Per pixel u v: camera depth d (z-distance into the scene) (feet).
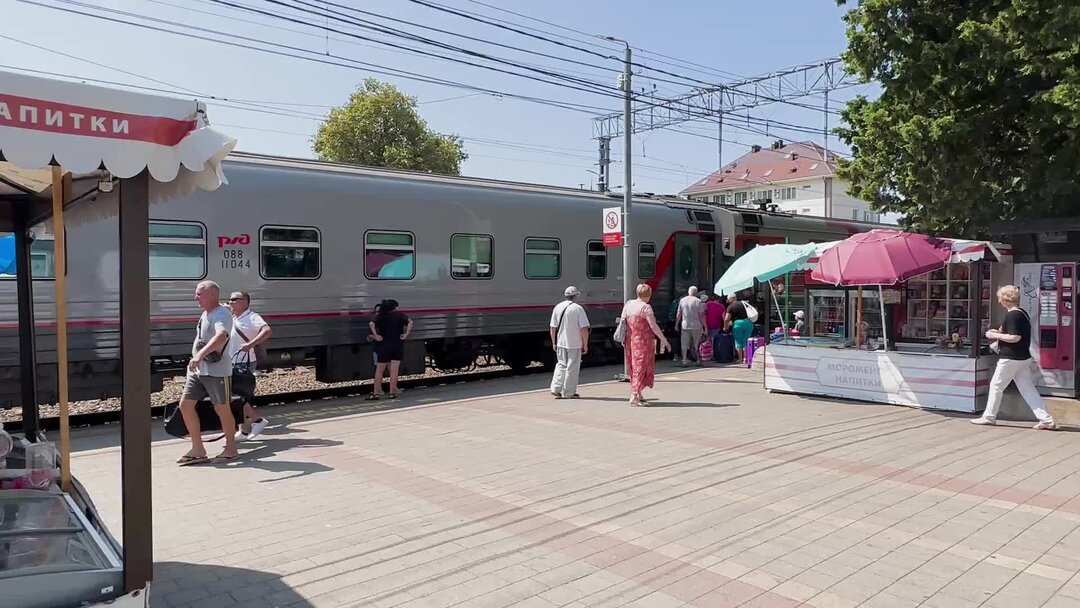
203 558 15.71
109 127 10.14
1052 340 31.99
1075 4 27.63
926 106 34.32
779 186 236.63
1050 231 33.09
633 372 34.55
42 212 16.35
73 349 30.27
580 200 50.85
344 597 13.78
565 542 16.51
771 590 13.92
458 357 45.34
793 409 33.19
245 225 34.94
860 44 35.06
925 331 36.29
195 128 10.80
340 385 46.01
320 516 18.44
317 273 37.40
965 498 19.52
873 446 25.54
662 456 24.25
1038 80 32.37
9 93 9.51
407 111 99.81
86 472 23.07
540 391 39.81
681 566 15.11
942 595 13.62
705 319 54.19
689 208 59.36
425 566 15.23
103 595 10.68
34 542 11.37
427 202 41.75
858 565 15.06
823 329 40.57
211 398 23.62
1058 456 23.98
